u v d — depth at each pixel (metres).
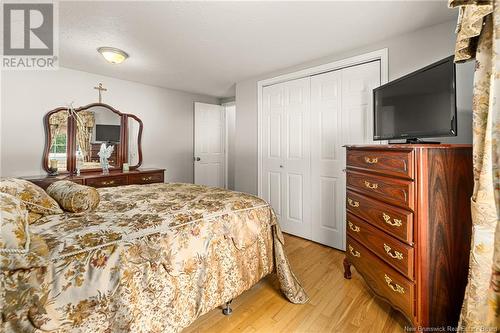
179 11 1.73
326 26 1.94
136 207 1.43
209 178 4.52
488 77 0.92
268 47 2.34
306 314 1.51
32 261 0.77
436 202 1.20
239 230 1.48
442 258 1.21
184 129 4.28
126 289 0.96
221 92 4.32
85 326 0.87
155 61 2.71
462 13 0.98
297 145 2.91
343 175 2.51
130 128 3.56
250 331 1.36
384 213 1.39
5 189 1.09
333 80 2.57
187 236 1.22
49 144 2.85
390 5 1.66
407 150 1.23
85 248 0.92
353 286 1.82
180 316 1.16
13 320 0.74
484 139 0.93
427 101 1.43
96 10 1.71
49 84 2.85
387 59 2.17
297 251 2.51
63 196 1.32
